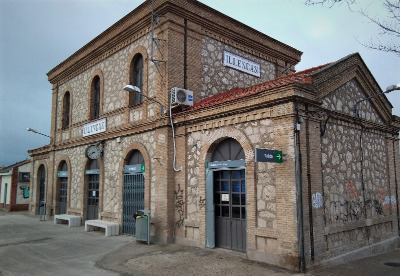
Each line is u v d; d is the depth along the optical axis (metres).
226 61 14.28
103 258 9.60
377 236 11.03
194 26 13.12
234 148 10.02
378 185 11.57
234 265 8.42
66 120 20.12
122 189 13.94
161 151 11.93
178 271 8.06
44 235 13.70
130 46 14.50
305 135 8.52
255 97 9.02
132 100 14.30
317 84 9.16
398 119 12.97
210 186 10.43
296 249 7.86
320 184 8.70
